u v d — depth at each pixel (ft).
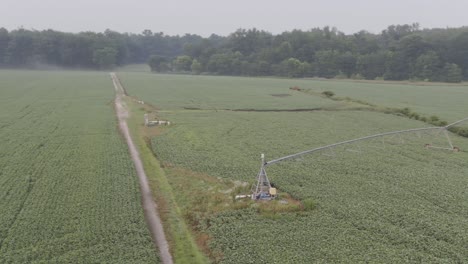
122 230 92.58
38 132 181.98
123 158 144.97
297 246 85.92
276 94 349.20
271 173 131.03
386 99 327.88
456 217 100.42
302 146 165.68
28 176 122.93
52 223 94.43
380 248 84.89
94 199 108.37
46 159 141.38
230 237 90.33
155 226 97.91
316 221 97.60
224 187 120.78
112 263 79.82
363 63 627.05
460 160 150.82
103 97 310.86
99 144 163.32
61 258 80.74
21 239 87.25
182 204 109.81
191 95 333.83
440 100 329.11
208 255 85.61
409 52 600.80
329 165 140.46
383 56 619.26
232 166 137.90
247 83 472.44
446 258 81.66
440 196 113.80
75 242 86.99
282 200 111.45
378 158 150.51
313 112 252.83
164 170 136.05
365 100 314.76
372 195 113.80
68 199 107.96
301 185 121.90
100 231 91.76
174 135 182.19
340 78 622.13
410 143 175.01
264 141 173.06
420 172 135.03
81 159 142.61
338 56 642.22
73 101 285.64
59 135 177.68
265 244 86.89
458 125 211.82
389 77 602.85
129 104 276.21
